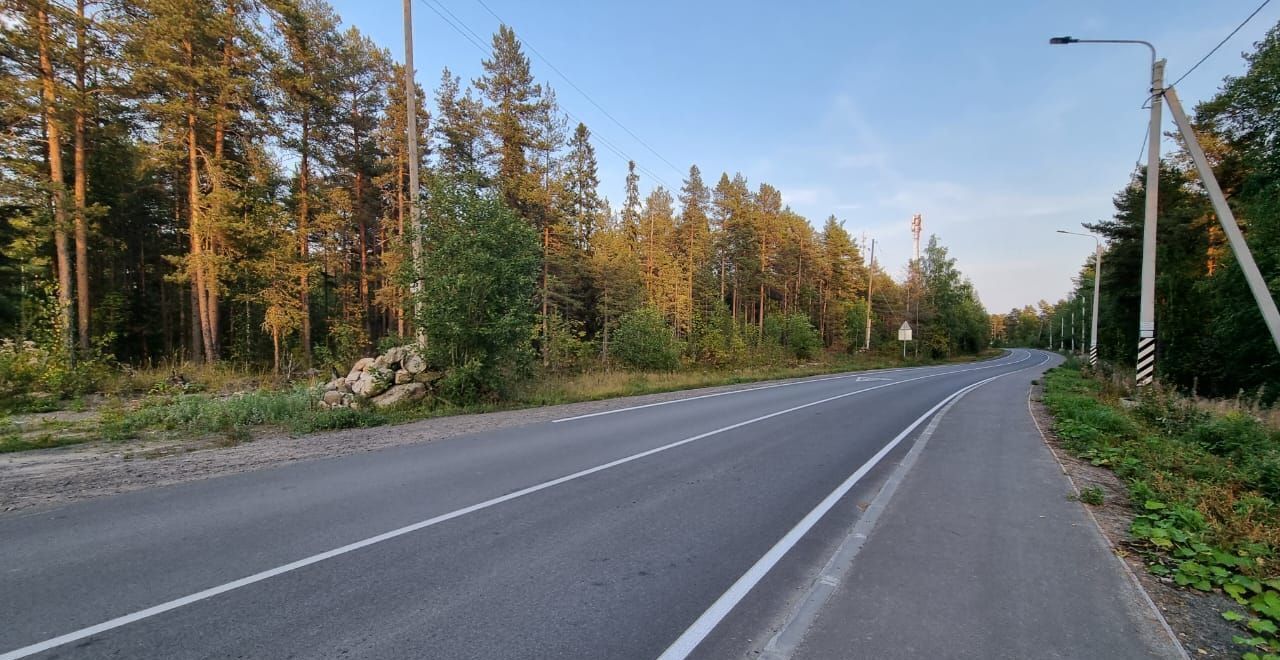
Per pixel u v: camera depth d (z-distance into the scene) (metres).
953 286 72.62
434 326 14.09
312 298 36.50
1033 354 91.69
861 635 3.17
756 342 42.00
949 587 3.80
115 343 28.03
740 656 3.04
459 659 2.97
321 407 12.70
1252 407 12.85
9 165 18.72
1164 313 27.25
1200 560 4.30
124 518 5.23
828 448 9.18
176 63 20.77
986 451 8.87
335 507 5.61
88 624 3.29
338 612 3.47
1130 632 3.23
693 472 7.32
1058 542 4.71
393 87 30.61
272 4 22.23
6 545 4.53
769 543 4.79
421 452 8.46
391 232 31.17
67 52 18.81
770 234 55.72
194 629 3.25
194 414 11.28
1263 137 21.30
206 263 22.75
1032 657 2.94
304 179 29.05
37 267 20.02
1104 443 9.34
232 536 4.77
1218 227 28.72
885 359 57.22
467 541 4.72
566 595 3.75
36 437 9.62
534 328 15.88
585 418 12.55
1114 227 35.25
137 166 23.89
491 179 28.06
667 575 4.10
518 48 29.47
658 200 51.09
